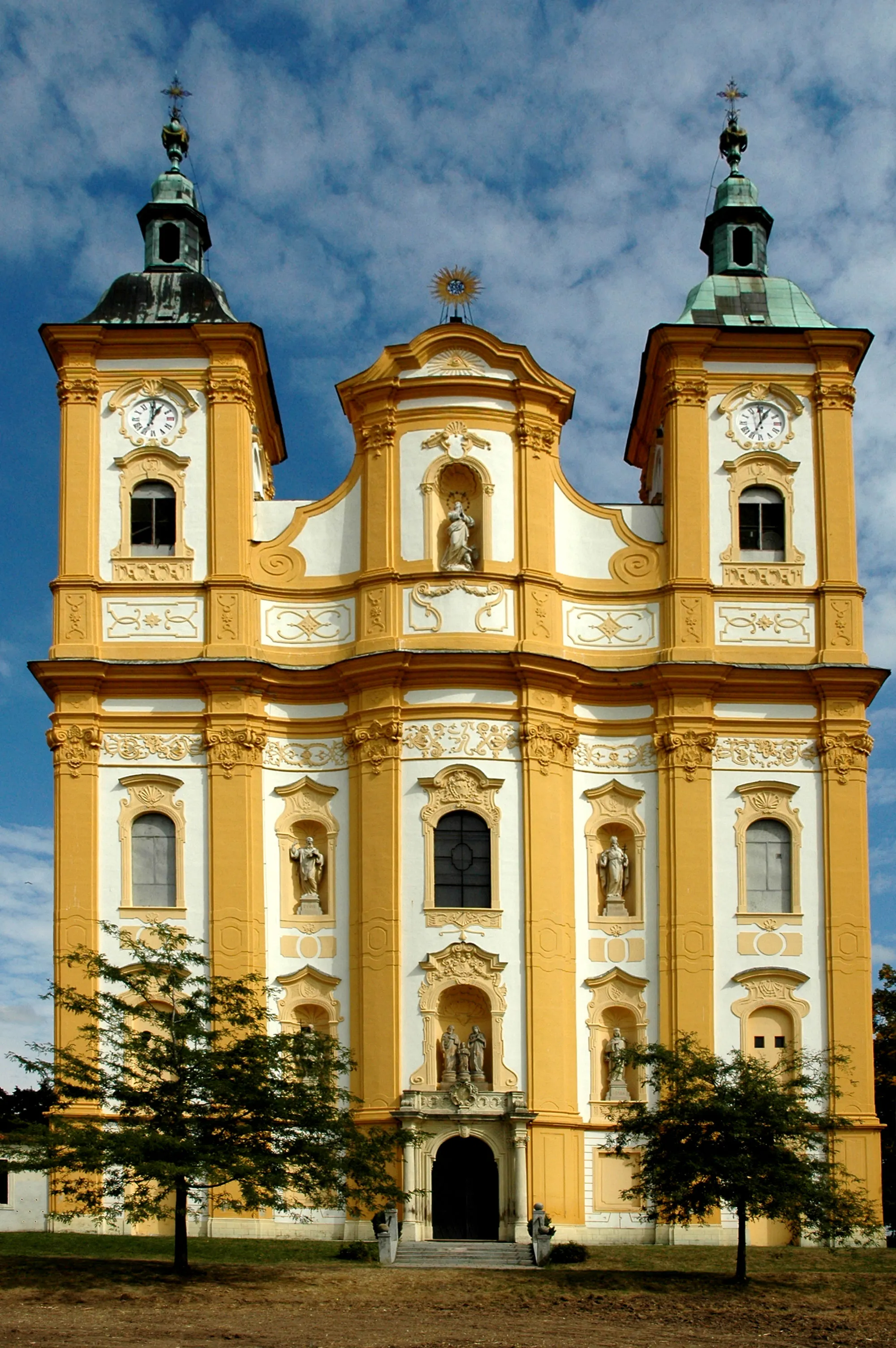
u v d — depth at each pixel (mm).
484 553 59344
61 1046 55719
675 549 60312
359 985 56625
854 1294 43688
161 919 57375
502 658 57688
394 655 57531
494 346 60438
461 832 57344
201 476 60688
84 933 57094
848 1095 56438
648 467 68312
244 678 58531
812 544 60781
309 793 58875
